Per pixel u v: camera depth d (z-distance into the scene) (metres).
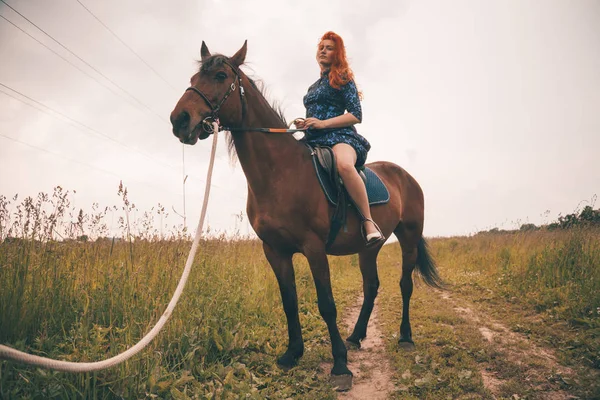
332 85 3.43
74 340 2.60
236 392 2.66
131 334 2.89
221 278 4.43
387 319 5.16
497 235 13.16
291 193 2.99
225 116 2.87
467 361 3.31
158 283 3.65
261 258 6.77
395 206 4.03
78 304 3.09
